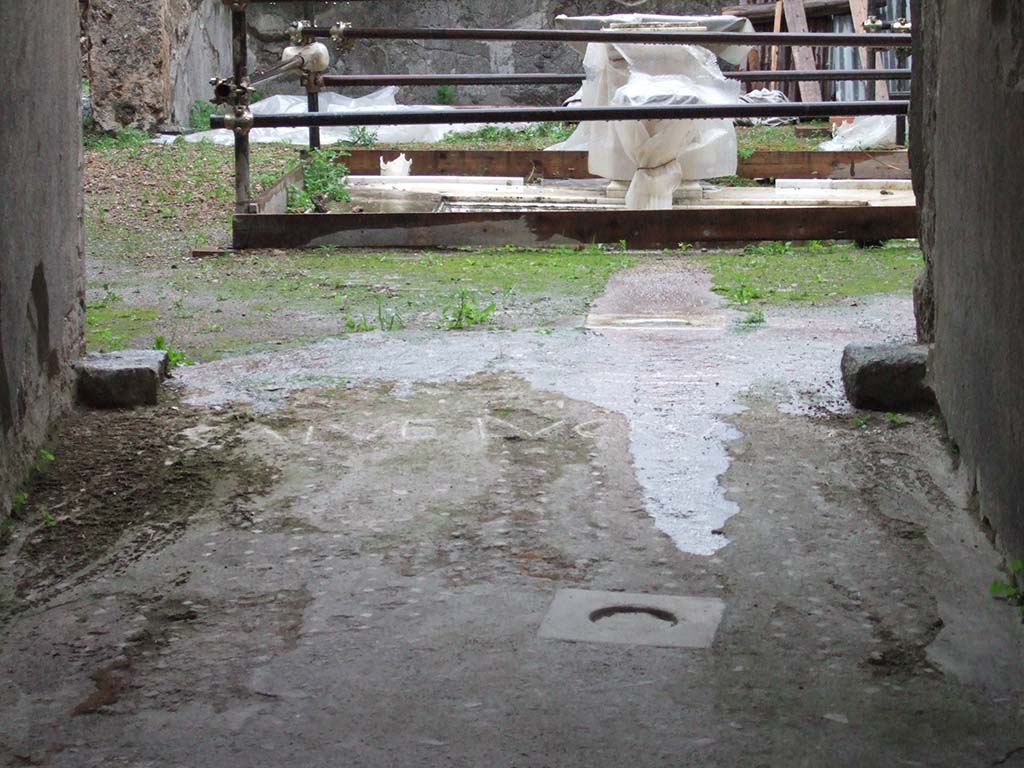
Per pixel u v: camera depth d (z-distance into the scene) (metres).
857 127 17.33
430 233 10.41
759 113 9.99
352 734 3.02
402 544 4.14
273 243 10.34
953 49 4.55
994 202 3.89
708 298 8.00
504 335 6.86
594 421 5.28
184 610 3.72
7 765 2.93
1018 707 3.11
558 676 3.28
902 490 4.51
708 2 22.70
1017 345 3.61
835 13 19.98
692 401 5.53
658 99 11.05
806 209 10.41
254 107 19.48
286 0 11.07
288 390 5.80
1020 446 3.62
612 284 8.55
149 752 2.97
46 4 4.92
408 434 5.17
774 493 4.51
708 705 3.12
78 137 5.61
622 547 4.10
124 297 8.36
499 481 4.66
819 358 6.23
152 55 17.28
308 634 3.55
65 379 5.34
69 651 3.48
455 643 3.47
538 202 12.71
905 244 10.52
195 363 6.37
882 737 2.97
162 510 4.45
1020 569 3.65
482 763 2.88
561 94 22.55
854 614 3.62
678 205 12.44
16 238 4.50
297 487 4.63
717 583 3.84
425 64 22.73
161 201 12.27
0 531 4.23
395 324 7.25
